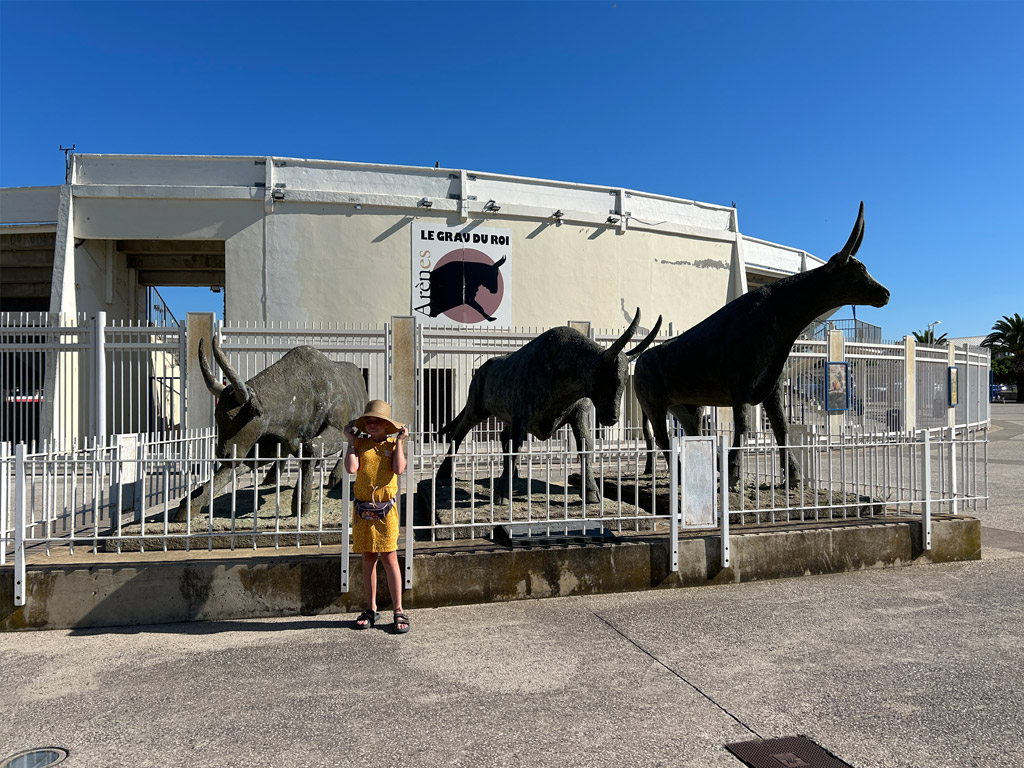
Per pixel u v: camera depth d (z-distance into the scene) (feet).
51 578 15.07
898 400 59.52
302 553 16.42
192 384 39.22
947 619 15.35
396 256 53.21
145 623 15.30
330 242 52.19
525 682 12.13
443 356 51.19
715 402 24.26
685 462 17.88
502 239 55.72
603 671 12.60
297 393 19.66
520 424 21.47
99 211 49.98
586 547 17.31
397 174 54.03
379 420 14.71
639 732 10.30
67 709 11.18
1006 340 175.73
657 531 19.02
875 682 12.07
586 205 59.36
